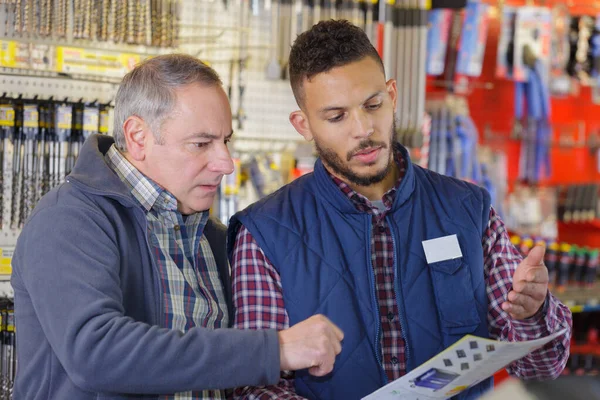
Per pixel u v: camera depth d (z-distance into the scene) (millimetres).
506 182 4727
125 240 1586
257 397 1645
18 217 2746
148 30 3002
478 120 4770
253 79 3486
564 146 5062
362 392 1662
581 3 4852
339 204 1754
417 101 3586
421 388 1405
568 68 4680
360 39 1668
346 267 1726
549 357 1773
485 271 1853
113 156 1705
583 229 4980
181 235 1703
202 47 3318
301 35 1738
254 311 1716
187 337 1413
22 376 1592
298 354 1433
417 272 1745
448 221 1804
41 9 2801
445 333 1717
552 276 4270
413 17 3559
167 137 1606
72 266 1450
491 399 1069
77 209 1531
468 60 4199
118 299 1487
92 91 2895
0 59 2734
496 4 4637
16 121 2768
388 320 1722
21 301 1589
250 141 3549
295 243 1737
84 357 1378
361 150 1661
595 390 1104
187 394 1609
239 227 1819
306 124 1789
